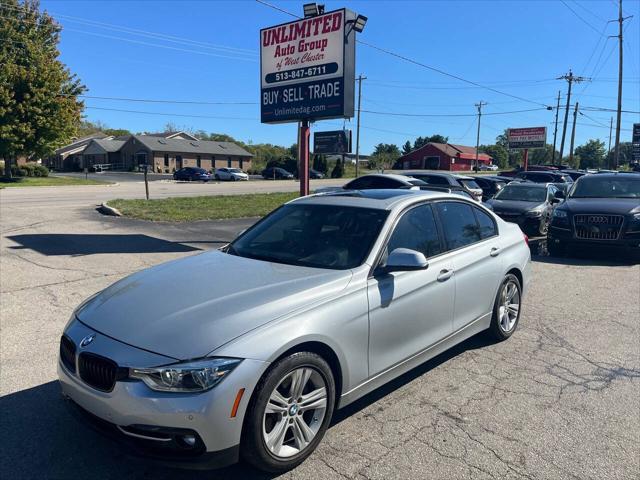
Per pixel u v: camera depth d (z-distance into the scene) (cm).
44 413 372
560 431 357
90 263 863
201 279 353
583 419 374
